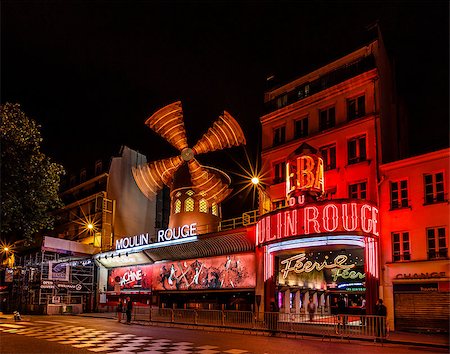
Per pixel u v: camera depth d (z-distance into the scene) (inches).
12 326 810.8
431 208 748.6
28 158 542.6
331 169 898.1
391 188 807.7
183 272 1143.6
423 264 735.7
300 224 773.3
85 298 1407.5
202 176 1256.8
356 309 1020.5
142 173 1380.4
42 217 575.8
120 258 1333.7
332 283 1090.1
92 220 1545.3
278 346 541.6
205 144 1245.1
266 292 898.7
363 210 756.6
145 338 615.2
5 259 1743.4
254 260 971.3
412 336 655.8
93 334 665.6
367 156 844.6
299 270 883.4
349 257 932.0
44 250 1318.9
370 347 550.3
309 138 943.7
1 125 527.5
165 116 1246.3
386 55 957.8
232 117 1187.3
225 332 723.4
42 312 1284.4
